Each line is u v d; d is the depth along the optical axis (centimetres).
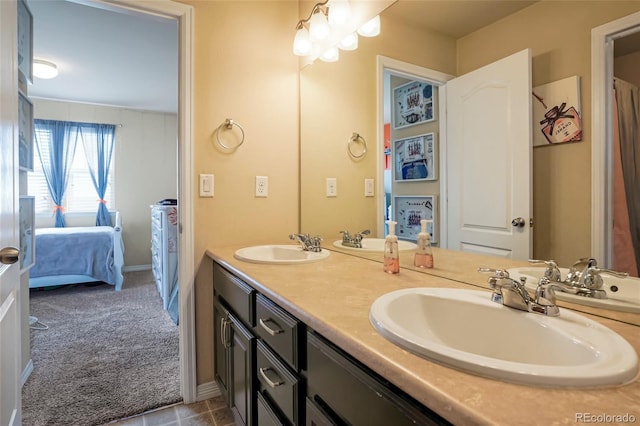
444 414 48
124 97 446
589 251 86
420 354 60
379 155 161
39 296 370
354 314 82
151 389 190
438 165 132
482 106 116
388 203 157
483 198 115
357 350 66
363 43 168
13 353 130
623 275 79
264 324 111
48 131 454
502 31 108
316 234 197
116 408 173
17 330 135
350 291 102
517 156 104
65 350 238
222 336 159
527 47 101
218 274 168
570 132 91
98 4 160
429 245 134
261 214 198
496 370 52
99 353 234
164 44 296
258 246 183
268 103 199
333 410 77
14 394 131
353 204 176
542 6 98
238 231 192
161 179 527
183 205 177
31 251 204
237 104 190
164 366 217
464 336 84
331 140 188
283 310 101
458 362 55
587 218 87
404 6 146
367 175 167
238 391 138
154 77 373
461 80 123
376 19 161
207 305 185
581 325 70
